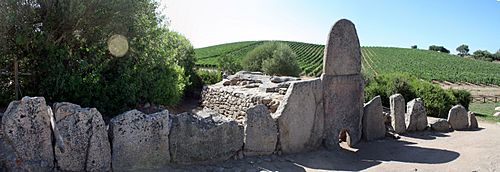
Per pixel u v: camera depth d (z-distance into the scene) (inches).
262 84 624.4
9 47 337.1
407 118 487.8
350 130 408.8
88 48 372.5
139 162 267.1
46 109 242.4
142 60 425.4
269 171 290.5
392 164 331.3
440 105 748.6
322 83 386.3
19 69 351.3
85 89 358.0
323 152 367.2
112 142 258.4
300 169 306.3
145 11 423.8
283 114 341.7
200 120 298.7
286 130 344.2
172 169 274.5
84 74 367.2
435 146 398.0
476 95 1547.7
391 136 449.7
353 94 413.1
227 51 3248.0
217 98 614.9
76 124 247.8
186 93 822.5
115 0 364.5
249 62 1637.6
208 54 3159.5
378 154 370.9
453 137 449.4
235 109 548.1
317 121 379.2
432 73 2755.9
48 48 338.6
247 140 316.8
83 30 371.6
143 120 268.7
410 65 3248.0
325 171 304.7
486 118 733.9
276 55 1486.2
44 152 239.8
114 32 384.8
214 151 298.4
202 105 672.4
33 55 344.8
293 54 1518.2
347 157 358.6
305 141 366.6
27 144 235.3
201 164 292.0
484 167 313.0
